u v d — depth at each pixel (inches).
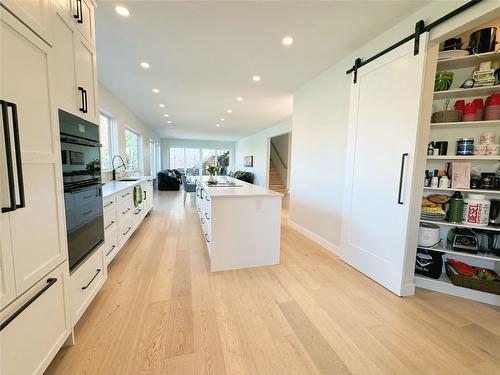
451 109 86.9
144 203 178.1
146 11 77.7
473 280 79.7
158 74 133.9
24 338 40.6
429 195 92.7
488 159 79.8
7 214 37.0
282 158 391.2
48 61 48.0
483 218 80.7
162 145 495.5
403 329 65.7
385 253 86.9
